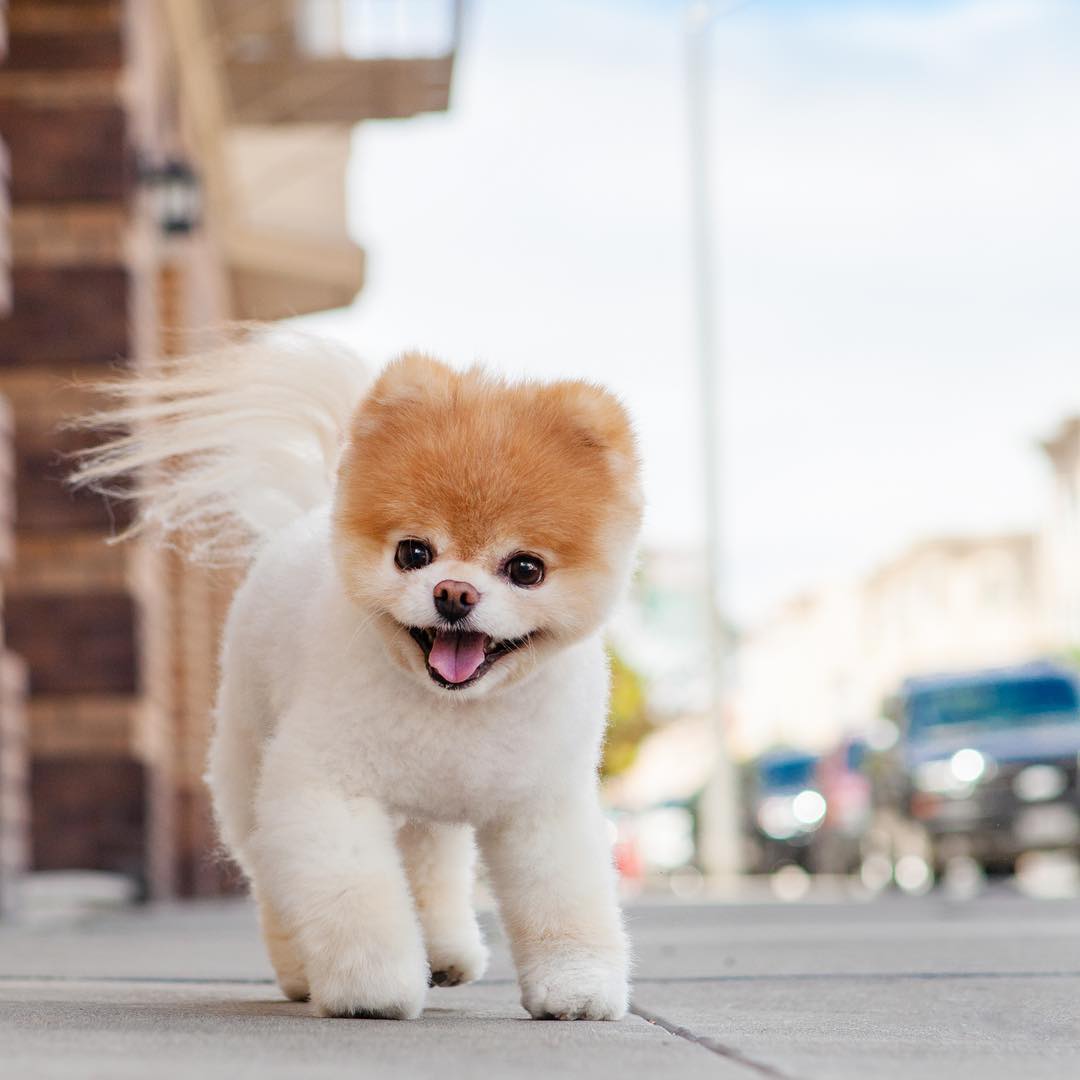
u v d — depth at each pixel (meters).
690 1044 3.21
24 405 11.66
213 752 4.46
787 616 85.19
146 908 11.62
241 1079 2.51
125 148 11.83
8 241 11.74
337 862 3.53
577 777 3.78
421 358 3.69
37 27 11.88
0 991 4.56
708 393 24.25
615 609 3.68
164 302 13.55
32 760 11.69
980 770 15.66
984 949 6.45
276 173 18.22
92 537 11.67
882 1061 2.99
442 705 3.59
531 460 3.55
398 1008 3.50
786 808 24.31
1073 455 57.44
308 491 4.46
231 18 14.75
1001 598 67.44
